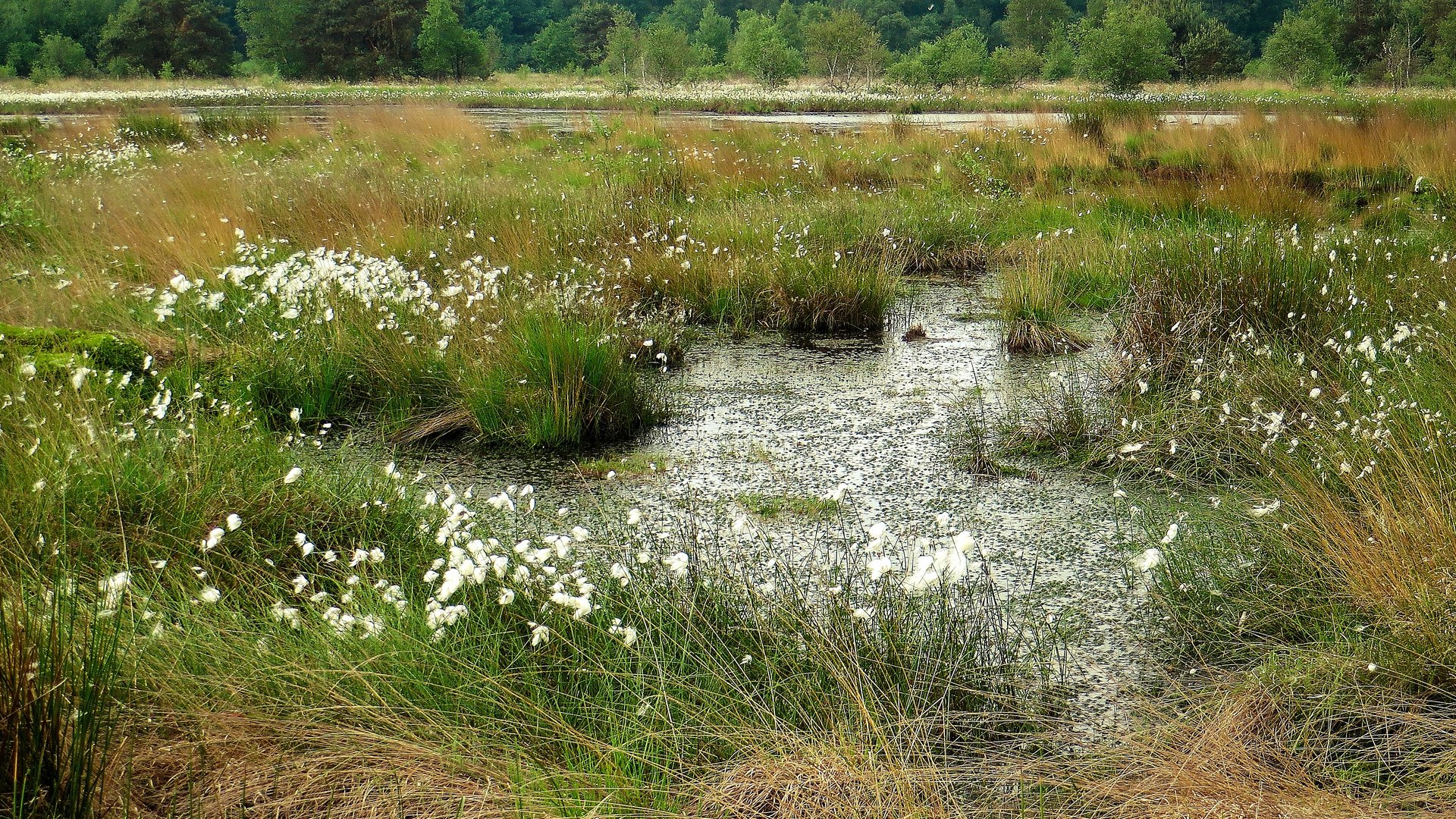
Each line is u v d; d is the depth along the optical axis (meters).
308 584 3.57
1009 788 2.85
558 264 8.39
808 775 2.71
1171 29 46.41
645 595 3.58
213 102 31.75
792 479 5.30
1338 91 34.12
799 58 42.38
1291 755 2.88
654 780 2.71
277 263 6.98
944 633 3.37
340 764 2.73
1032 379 6.85
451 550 3.08
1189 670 3.50
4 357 5.16
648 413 6.15
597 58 70.31
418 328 6.75
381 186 10.73
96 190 10.47
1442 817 2.57
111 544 3.73
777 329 8.27
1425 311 6.24
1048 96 32.47
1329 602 3.57
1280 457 4.50
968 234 10.97
